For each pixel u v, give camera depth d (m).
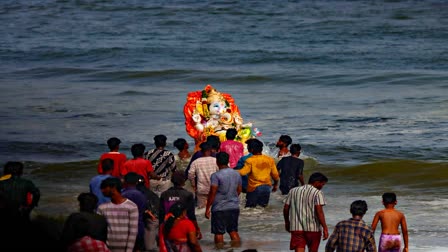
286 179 45.41
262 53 164.25
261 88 121.62
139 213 32.69
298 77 131.88
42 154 67.06
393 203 32.69
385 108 95.94
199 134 55.06
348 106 98.44
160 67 149.25
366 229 29.33
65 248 27.09
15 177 34.31
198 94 56.66
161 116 90.25
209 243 37.28
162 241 28.41
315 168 59.97
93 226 26.84
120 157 37.44
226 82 129.38
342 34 193.25
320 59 156.88
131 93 113.19
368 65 148.62
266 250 35.78
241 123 55.66
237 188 36.22
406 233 32.50
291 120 87.25
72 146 71.12
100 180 33.00
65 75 138.88
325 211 45.25
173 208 28.42
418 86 119.31
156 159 41.28
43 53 170.12
